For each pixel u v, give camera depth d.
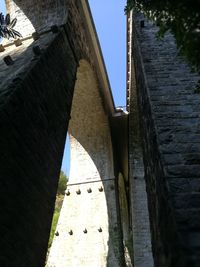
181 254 2.69
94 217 13.98
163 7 3.75
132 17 10.80
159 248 4.47
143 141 8.09
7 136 5.40
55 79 8.12
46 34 9.50
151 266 13.71
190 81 6.89
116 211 13.91
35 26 10.52
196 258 2.53
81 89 14.05
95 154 15.69
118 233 13.35
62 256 13.14
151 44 8.89
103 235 13.42
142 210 15.51
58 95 8.14
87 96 14.44
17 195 5.50
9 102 5.69
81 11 11.80
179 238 2.89
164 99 6.33
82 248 13.23
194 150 4.74
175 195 3.81
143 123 7.97
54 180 7.18
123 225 19.22
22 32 10.62
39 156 6.59
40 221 6.27
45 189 6.68
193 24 3.50
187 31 3.57
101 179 15.01
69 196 14.86
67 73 9.12
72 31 10.32
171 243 3.35
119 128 17.48
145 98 7.18
